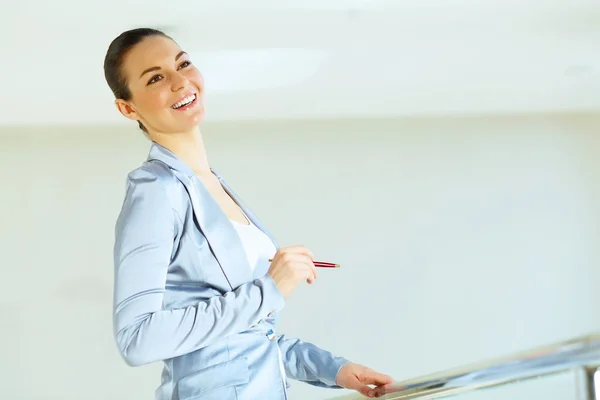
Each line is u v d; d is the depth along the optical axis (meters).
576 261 5.75
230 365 1.51
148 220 1.49
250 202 5.44
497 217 5.74
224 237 1.58
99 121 5.21
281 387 1.57
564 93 5.39
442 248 5.62
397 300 5.48
